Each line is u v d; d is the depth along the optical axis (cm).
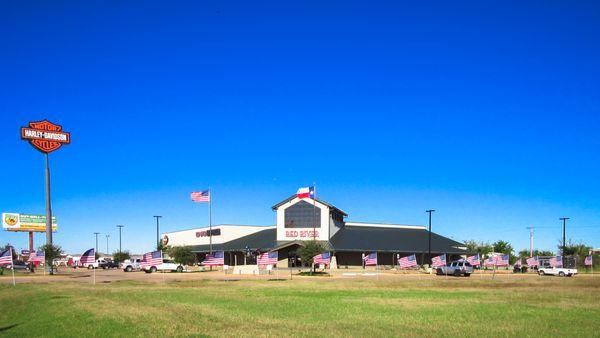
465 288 3553
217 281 4462
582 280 4828
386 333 1529
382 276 5850
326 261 5588
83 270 8362
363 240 9012
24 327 1888
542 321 1794
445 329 1612
